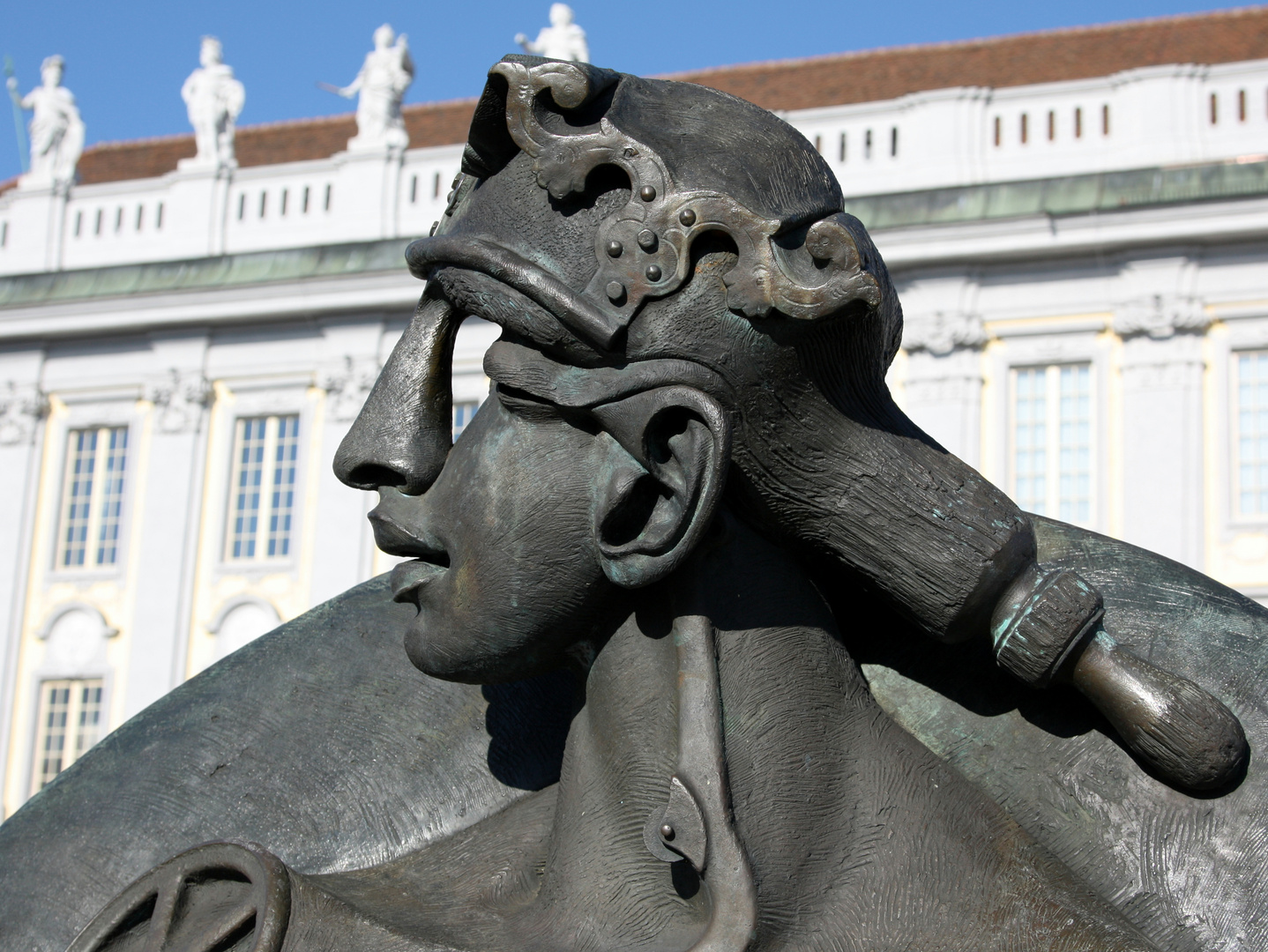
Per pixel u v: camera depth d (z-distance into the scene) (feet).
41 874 4.12
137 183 70.23
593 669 3.51
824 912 3.24
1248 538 57.16
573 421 3.37
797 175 3.36
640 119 3.38
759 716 3.36
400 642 4.32
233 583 66.44
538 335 3.33
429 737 4.18
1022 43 67.31
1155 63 64.44
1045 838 3.58
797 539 3.55
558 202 3.36
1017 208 58.90
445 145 73.51
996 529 3.45
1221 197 57.06
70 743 66.54
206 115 69.72
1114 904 3.48
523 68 3.34
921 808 3.40
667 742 3.35
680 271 3.25
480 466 3.45
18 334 68.74
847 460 3.45
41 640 67.36
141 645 66.28
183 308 67.26
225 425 67.77
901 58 68.59
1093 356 59.16
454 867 3.77
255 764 4.19
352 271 65.67
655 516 3.32
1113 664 3.48
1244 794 3.48
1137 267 58.75
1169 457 57.93
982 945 3.21
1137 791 3.55
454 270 3.46
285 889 3.34
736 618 3.42
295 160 72.74
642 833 3.34
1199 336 58.29
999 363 59.93
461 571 3.46
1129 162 59.47
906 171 61.31
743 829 3.23
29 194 70.85
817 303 3.22
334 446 66.54
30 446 69.05
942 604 3.46
